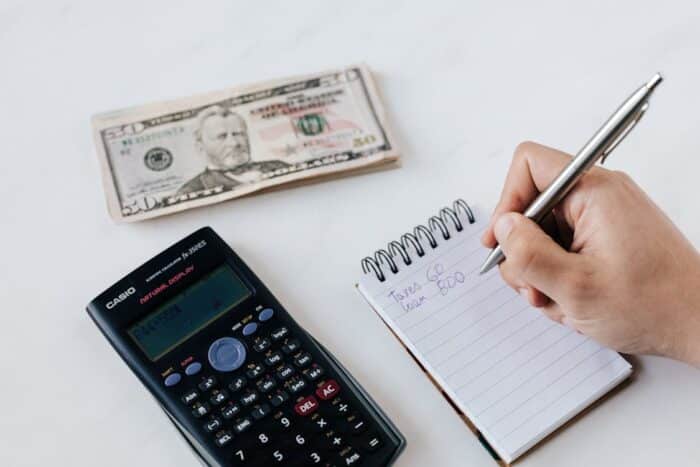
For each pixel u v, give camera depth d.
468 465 0.63
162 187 0.75
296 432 0.62
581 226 0.64
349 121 0.79
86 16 0.86
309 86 0.81
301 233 0.74
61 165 0.78
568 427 0.64
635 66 0.82
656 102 0.79
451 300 0.68
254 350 0.65
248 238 0.73
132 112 0.79
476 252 0.70
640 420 0.64
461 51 0.84
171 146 0.77
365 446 0.62
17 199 0.76
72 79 0.83
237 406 0.63
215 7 0.86
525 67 0.83
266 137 0.78
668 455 0.63
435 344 0.66
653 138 0.76
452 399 0.65
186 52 0.84
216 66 0.83
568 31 0.84
